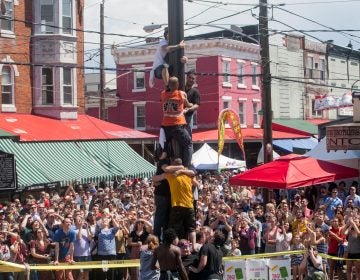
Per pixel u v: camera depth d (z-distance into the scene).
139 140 34.47
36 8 31.72
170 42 8.25
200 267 10.21
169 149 8.40
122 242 15.84
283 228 15.99
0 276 13.78
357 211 16.81
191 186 8.61
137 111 47.59
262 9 23.41
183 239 9.74
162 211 8.77
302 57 50.91
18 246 14.55
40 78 31.86
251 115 48.19
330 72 54.06
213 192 22.41
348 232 15.55
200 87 45.19
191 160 8.65
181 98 8.26
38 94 31.88
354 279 16.72
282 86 49.00
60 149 28.91
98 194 21.75
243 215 17.00
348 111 45.75
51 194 25.62
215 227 15.24
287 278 12.05
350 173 22.14
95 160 29.86
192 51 45.53
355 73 57.53
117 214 17.25
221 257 10.57
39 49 31.81
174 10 8.22
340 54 55.44
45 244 14.95
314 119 52.72
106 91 50.97
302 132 47.41
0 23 30.12
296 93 50.66
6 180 23.47
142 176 31.22
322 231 16.12
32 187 26.50
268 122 23.45
